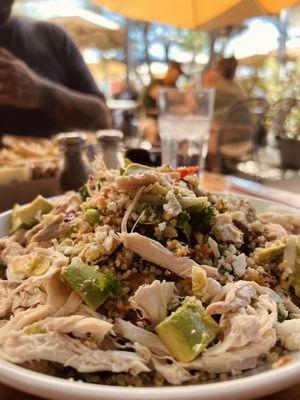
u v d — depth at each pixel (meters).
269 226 0.28
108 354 0.18
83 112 0.73
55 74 0.78
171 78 1.15
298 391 0.18
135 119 1.01
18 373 0.16
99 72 1.65
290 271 0.24
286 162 1.03
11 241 0.29
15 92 0.66
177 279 0.22
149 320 0.20
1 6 0.69
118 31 1.52
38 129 0.75
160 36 1.65
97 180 0.29
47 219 0.29
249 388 0.15
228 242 0.24
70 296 0.20
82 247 0.23
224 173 0.84
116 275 0.22
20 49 0.76
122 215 0.24
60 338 0.19
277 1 0.54
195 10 0.57
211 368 0.18
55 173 0.43
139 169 0.27
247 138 0.88
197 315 0.19
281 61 1.52
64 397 0.15
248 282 0.21
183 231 0.23
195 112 0.49
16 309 0.22
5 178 0.41
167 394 0.14
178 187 0.25
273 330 0.19
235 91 0.96
